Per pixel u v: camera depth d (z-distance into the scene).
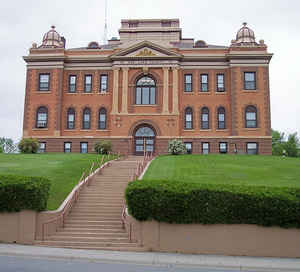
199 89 42.81
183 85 43.03
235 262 13.50
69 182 22.45
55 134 42.31
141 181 16.20
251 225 15.27
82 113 43.09
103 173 25.52
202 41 46.38
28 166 26.75
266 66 42.16
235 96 41.81
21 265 11.63
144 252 14.93
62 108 43.22
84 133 42.69
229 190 15.46
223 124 42.25
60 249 14.71
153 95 42.59
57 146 42.28
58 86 43.03
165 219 15.23
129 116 41.97
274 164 28.78
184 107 42.62
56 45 44.53
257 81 41.97
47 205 18.02
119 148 41.50
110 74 43.66
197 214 15.21
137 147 41.91
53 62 43.50
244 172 24.98
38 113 42.88
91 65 43.84
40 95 43.03
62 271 10.99
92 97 43.31
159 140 41.38
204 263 13.12
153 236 15.34
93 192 21.34
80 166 27.20
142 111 42.03
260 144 41.00
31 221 16.02
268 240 15.17
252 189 15.69
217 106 42.50
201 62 43.19
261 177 23.34
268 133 41.09
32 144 37.44
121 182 23.20
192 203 15.26
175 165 28.30
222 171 25.39
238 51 42.41
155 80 42.75
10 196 15.97
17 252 13.73
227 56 42.34
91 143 42.38
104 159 31.53
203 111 42.62
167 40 46.41
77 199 20.23
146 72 42.56
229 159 31.77
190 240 15.26
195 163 29.28
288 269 12.66
